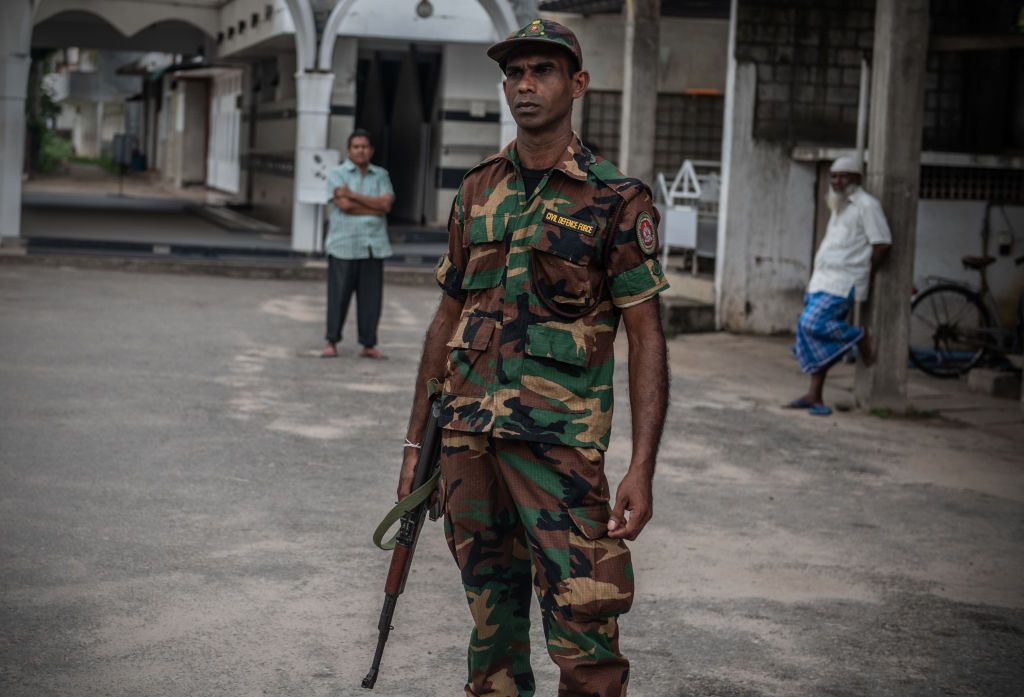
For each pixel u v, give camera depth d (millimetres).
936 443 8711
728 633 4770
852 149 13523
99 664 4180
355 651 4414
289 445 7582
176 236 21984
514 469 3023
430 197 27188
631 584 3055
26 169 44219
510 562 3207
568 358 2994
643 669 4371
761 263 14266
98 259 17172
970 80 14438
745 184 14133
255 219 28484
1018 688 4355
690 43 20531
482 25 22766
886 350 9680
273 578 5141
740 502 6809
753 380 11164
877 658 4590
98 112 69500
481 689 3293
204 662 4246
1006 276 13367
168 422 8031
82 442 7348
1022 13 13992
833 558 5840
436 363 3297
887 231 9406
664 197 16297
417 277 17984
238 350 11125
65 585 4926
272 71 28047
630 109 14680
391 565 3230
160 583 5008
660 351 3057
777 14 13984
